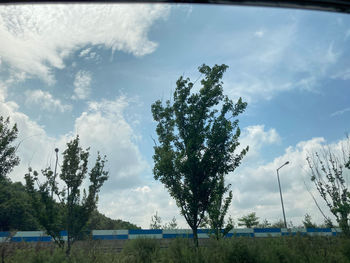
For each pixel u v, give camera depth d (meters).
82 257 10.10
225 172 12.56
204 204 12.32
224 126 12.88
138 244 12.53
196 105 13.23
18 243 11.38
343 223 10.85
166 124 13.61
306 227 18.59
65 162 13.34
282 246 9.89
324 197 11.17
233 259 8.70
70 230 12.59
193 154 12.26
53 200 12.91
